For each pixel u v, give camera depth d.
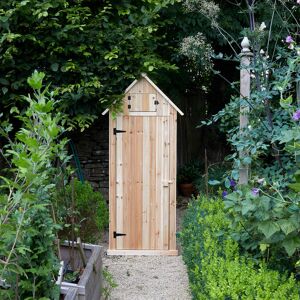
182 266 4.92
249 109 3.68
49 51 5.40
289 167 3.38
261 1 6.65
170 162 5.21
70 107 5.57
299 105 3.34
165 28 7.07
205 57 4.32
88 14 5.38
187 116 9.34
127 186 5.24
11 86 5.32
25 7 5.07
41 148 2.28
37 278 2.44
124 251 5.28
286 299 2.30
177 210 7.73
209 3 4.39
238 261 2.89
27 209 2.17
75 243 3.75
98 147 7.40
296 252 2.99
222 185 6.64
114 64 5.39
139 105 5.16
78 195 5.11
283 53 3.78
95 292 3.47
